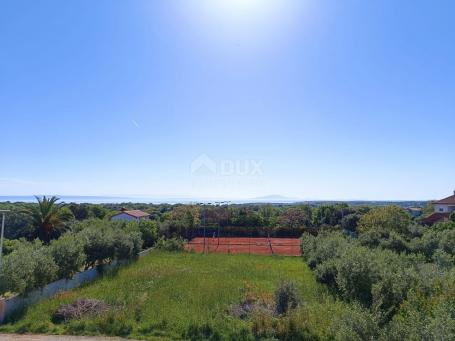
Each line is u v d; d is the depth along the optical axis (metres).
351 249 14.95
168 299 12.99
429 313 7.31
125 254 23.03
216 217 48.84
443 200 48.25
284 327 9.56
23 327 10.50
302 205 59.25
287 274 19.17
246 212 50.91
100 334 9.94
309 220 51.88
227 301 12.71
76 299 12.66
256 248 34.62
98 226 27.11
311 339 9.22
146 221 34.91
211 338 9.44
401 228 27.55
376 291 10.28
